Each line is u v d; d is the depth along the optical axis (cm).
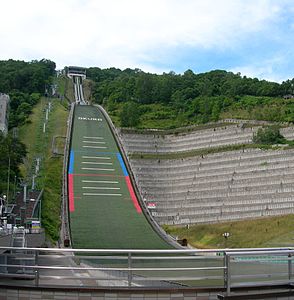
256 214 8762
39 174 10862
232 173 10462
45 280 1798
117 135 13900
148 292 1450
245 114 14325
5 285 1509
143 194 10250
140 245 7475
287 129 11825
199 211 9462
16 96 18488
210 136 12862
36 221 7556
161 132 13862
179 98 17738
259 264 1919
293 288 1544
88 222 8512
